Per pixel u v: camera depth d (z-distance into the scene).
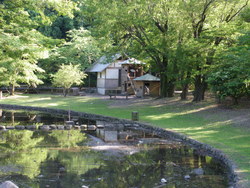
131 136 14.29
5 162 9.60
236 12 20.03
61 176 8.36
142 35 24.89
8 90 39.50
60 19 45.00
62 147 11.91
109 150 11.46
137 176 8.42
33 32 14.79
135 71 35.97
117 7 20.98
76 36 39.62
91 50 39.53
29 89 40.53
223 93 18.50
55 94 38.31
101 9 21.11
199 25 20.69
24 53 14.96
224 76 17.19
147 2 20.11
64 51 40.03
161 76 26.16
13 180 7.96
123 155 10.71
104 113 20.62
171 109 20.64
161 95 26.34
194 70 19.95
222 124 14.81
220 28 17.09
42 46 15.09
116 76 38.16
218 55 18.30
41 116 21.69
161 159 10.17
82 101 28.89
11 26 14.41
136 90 32.78
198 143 11.48
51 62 40.69
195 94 22.19
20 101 29.31
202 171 8.78
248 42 14.72
